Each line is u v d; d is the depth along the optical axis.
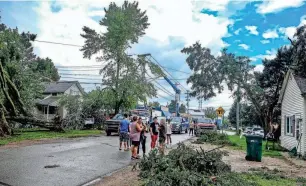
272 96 33.31
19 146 16.62
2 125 21.66
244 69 32.88
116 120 27.84
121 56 39.59
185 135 36.47
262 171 11.10
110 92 38.78
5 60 26.80
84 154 14.38
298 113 19.05
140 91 39.31
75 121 34.59
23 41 34.88
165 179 7.56
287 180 9.54
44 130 28.97
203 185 7.67
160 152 10.52
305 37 26.00
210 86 33.25
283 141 23.91
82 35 40.88
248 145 14.92
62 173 9.66
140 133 14.15
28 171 9.71
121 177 9.46
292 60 30.09
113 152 15.65
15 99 24.95
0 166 10.38
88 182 8.62
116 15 40.53
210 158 9.70
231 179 8.40
